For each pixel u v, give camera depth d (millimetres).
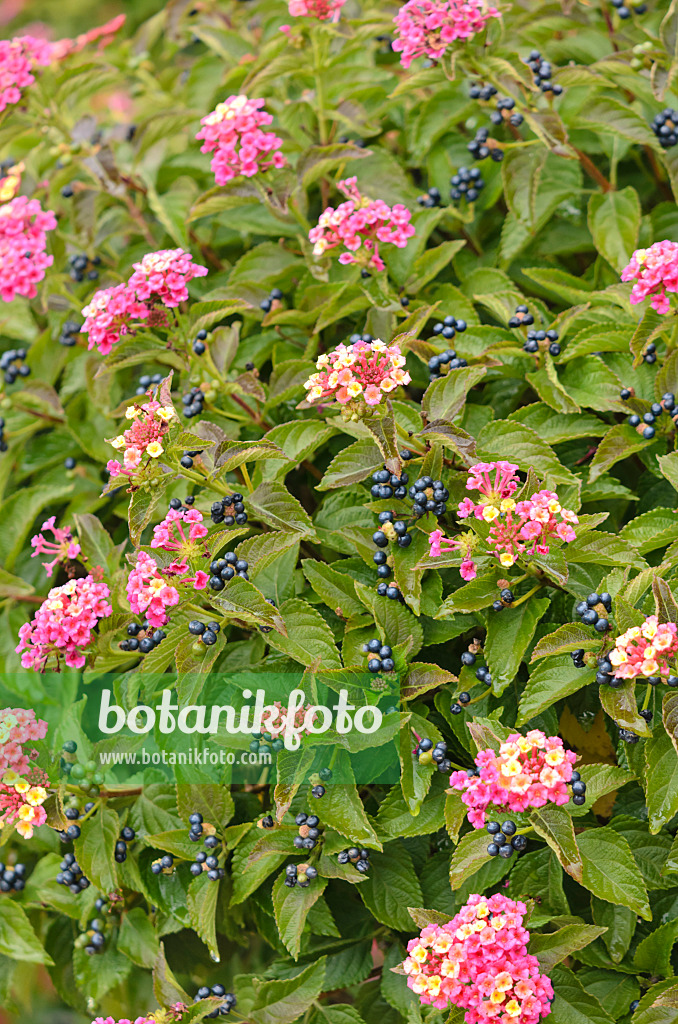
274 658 917
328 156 963
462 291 981
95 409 1014
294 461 921
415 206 987
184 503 914
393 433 877
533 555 877
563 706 924
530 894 890
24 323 1046
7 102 997
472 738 894
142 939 943
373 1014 928
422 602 906
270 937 922
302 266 981
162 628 897
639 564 884
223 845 916
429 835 921
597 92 982
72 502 1011
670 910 898
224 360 957
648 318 908
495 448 919
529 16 994
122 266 1021
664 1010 872
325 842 898
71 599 899
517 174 972
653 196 1012
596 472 916
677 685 857
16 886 966
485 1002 848
